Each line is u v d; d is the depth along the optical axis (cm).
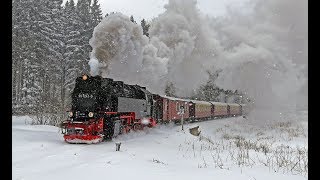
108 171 897
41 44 4353
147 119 2436
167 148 1560
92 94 1616
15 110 3784
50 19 4725
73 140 1516
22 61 4228
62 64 4516
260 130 3080
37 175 827
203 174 919
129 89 2162
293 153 1546
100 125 1616
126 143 1628
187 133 2419
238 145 1811
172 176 873
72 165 976
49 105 2697
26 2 4522
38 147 1298
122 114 1956
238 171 993
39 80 4209
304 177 923
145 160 1128
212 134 2744
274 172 999
